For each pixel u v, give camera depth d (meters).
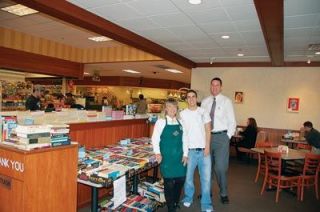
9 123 2.46
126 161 3.47
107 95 17.38
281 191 4.86
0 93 7.22
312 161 4.50
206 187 3.65
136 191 3.88
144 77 15.68
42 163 2.36
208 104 4.20
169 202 3.34
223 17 4.18
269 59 7.37
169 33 5.27
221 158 4.06
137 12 4.16
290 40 5.21
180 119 3.59
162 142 3.33
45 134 2.41
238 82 8.16
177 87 16.73
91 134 4.00
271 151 4.69
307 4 3.41
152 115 5.61
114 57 8.77
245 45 5.91
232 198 4.40
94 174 2.86
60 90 10.77
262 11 3.45
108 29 4.66
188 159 3.66
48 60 8.10
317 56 6.55
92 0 3.74
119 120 4.56
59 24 6.25
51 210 2.46
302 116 7.41
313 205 4.26
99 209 3.30
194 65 8.59
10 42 6.95
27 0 3.45
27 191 2.25
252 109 7.98
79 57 9.31
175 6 3.82
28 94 8.18
